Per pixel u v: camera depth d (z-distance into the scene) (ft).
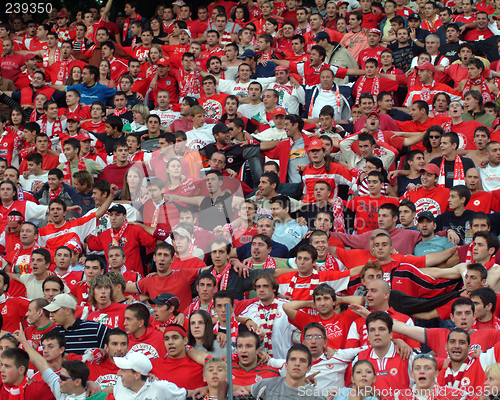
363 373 38.91
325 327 45.06
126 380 39.65
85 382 41.24
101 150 76.95
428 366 38.34
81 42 102.42
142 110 79.00
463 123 71.87
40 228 61.87
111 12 119.65
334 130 74.18
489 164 62.95
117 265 54.65
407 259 50.49
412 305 47.09
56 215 60.90
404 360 40.16
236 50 90.48
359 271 49.75
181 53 97.81
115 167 69.56
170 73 90.99
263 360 41.91
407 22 100.22
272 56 95.04
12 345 44.60
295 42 91.97
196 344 43.52
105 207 61.41
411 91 81.10
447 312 46.44
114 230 58.85
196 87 88.48
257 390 39.32
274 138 72.33
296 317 45.83
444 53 89.20
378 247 50.31
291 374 38.88
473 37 97.19
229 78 89.51
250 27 100.32
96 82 91.45
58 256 56.39
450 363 39.63
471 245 49.75
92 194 63.62
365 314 43.60
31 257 55.98
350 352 41.47
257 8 111.45
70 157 73.20
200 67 91.97
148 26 110.93
